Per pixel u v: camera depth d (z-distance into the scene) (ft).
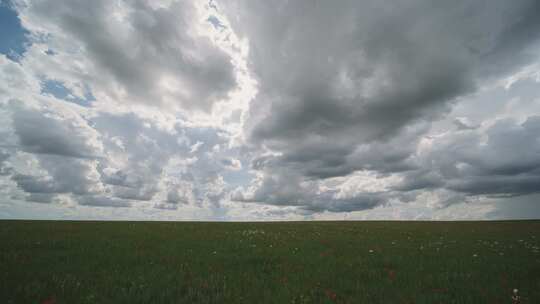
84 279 25.61
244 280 27.02
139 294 21.63
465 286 25.23
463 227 97.60
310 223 130.41
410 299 22.00
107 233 61.82
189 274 28.68
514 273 29.99
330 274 30.07
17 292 21.24
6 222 83.97
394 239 62.13
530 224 108.58
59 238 51.16
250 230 80.74
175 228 80.02
